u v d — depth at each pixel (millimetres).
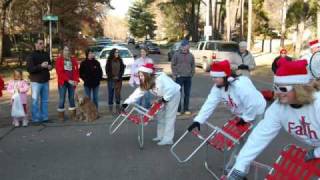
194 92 18281
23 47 33406
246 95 6352
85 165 7855
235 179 4250
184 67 12711
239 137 6320
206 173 7309
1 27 30812
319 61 6199
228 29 50531
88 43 42312
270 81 23406
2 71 27656
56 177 7191
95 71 12742
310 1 34906
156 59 45469
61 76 12023
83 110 12047
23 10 32656
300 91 3920
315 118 3986
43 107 11906
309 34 49844
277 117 4195
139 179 7016
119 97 13383
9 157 8516
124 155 8492
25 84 11492
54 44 42000
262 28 64812
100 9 44719
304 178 4176
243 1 57656
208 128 10781
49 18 24922
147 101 12203
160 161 8039
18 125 11531
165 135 9258
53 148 9172
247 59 12320
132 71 13586
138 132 9727
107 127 11195
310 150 4281
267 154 8383
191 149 8867
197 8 67312
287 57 13031
